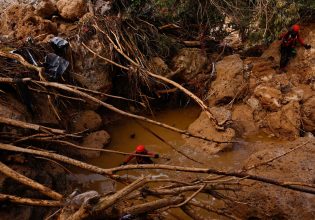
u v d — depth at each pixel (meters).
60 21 11.53
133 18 11.49
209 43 12.80
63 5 11.41
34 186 5.96
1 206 6.23
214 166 8.90
